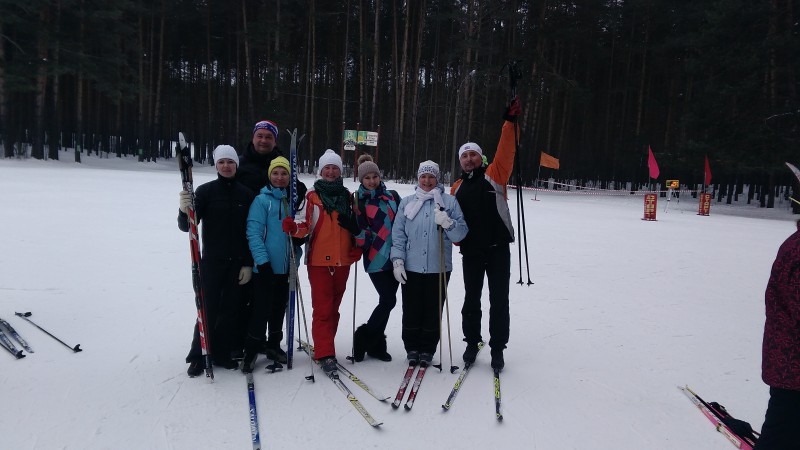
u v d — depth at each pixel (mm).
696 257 8844
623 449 2596
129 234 8031
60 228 8172
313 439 2588
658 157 25641
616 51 34094
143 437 2547
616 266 7707
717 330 4629
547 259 8102
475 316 3660
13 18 21969
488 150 28609
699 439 2707
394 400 3061
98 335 3916
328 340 3420
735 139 22188
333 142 36594
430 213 3557
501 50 31203
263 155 3754
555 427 2797
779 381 1948
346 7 33906
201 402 2938
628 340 4293
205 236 3369
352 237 3523
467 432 2715
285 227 3195
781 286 1951
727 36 22734
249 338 3367
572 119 37094
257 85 36406
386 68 37562
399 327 4477
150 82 32250
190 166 3279
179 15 31359
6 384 3055
